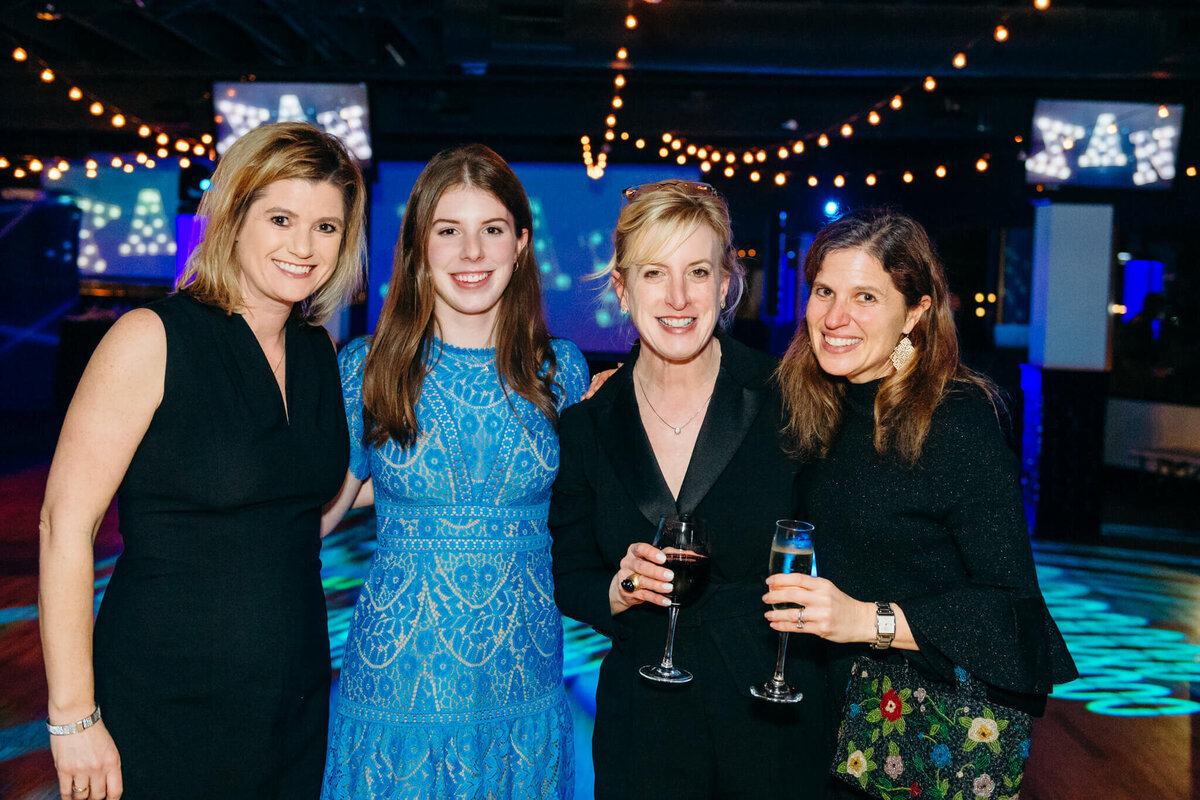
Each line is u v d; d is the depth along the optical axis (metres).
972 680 1.59
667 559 1.61
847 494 1.73
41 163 11.16
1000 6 7.62
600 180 10.88
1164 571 6.41
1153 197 9.05
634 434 1.87
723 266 1.86
